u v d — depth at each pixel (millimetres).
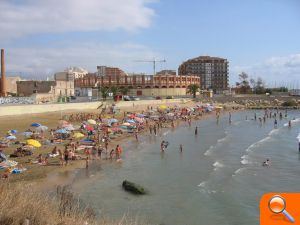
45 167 41625
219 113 137625
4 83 128250
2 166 38188
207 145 65688
